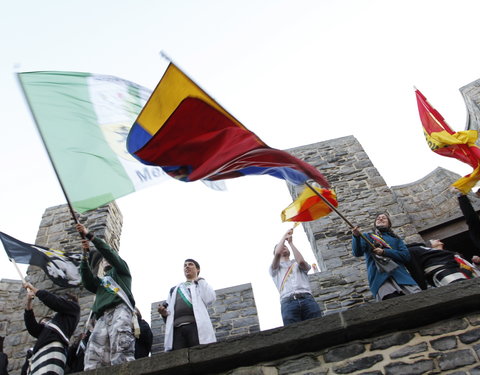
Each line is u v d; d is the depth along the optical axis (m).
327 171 10.23
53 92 5.24
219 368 4.59
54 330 5.12
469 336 4.40
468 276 5.46
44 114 5.05
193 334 5.50
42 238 9.66
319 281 8.13
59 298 5.36
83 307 8.05
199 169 4.91
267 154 5.05
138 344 5.98
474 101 10.22
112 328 5.31
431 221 9.45
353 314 4.57
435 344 4.42
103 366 5.13
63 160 4.88
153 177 5.29
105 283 5.75
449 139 6.91
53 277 7.34
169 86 5.00
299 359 4.55
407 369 4.29
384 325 4.57
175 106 5.00
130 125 5.57
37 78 5.21
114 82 5.81
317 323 4.58
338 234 8.86
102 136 5.29
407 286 5.27
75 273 7.62
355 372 4.37
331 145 10.88
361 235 5.56
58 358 4.94
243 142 5.00
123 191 5.02
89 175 4.95
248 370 4.55
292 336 4.53
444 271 5.36
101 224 9.57
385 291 5.29
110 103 5.61
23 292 8.68
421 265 5.61
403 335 4.55
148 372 4.52
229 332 7.59
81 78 5.55
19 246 7.18
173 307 5.76
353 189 9.71
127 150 4.90
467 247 9.37
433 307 4.51
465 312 4.60
